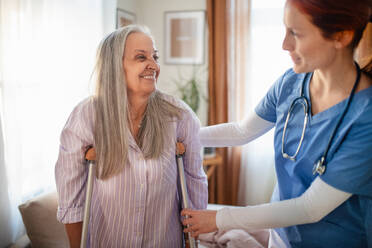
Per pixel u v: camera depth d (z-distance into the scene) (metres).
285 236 1.08
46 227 1.58
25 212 1.57
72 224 1.08
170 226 1.12
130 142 1.01
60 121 2.02
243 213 0.95
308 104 0.96
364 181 0.81
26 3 1.73
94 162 1.02
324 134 0.90
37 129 1.85
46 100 1.92
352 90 0.85
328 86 0.90
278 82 1.12
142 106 1.06
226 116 3.10
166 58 3.30
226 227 0.97
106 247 1.08
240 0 2.88
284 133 1.03
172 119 1.08
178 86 3.30
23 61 1.73
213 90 3.10
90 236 1.11
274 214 0.91
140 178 1.00
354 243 0.94
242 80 2.98
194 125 1.13
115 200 1.02
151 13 3.28
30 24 1.77
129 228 1.04
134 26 1.03
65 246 1.58
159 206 1.06
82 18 2.12
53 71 1.95
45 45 1.89
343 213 0.93
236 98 3.02
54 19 1.95
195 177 1.18
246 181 3.12
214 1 2.99
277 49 2.93
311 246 1.01
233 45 2.97
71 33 2.07
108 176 1.00
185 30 3.20
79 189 1.06
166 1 3.22
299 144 0.97
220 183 3.15
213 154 2.91
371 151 0.80
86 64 2.17
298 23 0.79
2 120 1.62
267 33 2.93
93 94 1.07
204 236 1.68
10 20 1.63
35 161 1.86
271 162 3.06
